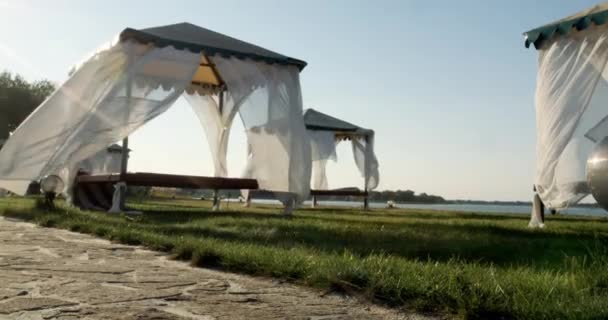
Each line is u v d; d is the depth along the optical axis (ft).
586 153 28.89
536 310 8.35
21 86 107.86
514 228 26.94
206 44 34.94
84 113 31.73
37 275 11.48
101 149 30.94
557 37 29.91
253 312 8.80
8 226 24.08
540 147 29.86
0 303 8.77
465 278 10.25
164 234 19.76
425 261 14.56
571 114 28.76
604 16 27.37
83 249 16.30
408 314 9.01
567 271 12.02
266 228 23.03
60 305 8.76
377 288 10.18
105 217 27.96
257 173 37.17
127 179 34.50
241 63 35.78
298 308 9.19
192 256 14.21
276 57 37.24
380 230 22.84
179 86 32.81
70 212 31.14
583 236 22.36
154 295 9.84
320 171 72.23
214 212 39.96
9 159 30.83
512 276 10.97
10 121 104.53
